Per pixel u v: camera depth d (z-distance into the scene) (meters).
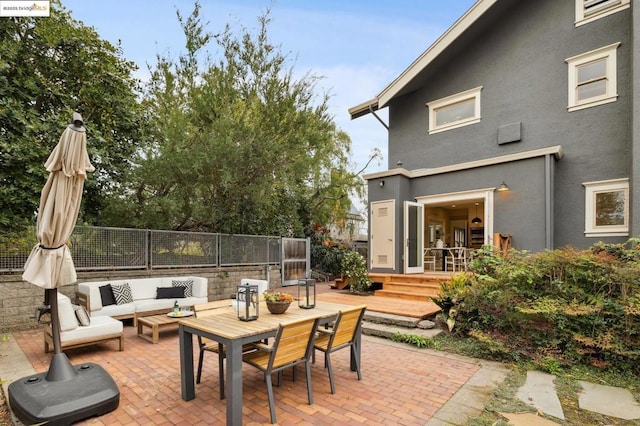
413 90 11.34
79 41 8.42
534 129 8.95
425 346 5.50
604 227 7.81
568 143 8.42
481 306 5.55
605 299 4.68
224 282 9.80
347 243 17.47
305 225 15.74
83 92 8.63
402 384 4.05
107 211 8.45
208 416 3.27
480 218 12.59
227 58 9.34
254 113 9.27
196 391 3.82
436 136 10.75
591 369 4.45
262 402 3.56
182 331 3.60
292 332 3.28
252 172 9.37
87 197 8.56
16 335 5.89
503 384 4.05
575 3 8.54
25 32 7.88
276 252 11.77
